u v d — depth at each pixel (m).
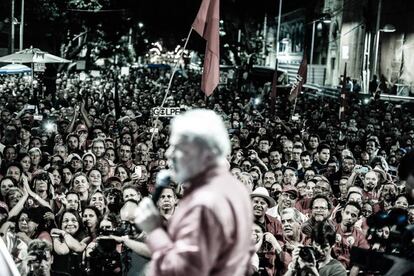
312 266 6.56
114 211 8.92
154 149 15.33
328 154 14.11
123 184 10.43
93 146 13.20
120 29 51.03
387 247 4.40
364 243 8.12
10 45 33.50
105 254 6.90
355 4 53.19
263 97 38.19
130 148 13.49
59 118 19.30
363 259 4.35
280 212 9.90
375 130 20.75
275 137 17.62
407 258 4.14
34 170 11.40
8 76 38.19
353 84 41.88
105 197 9.29
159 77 55.84
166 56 90.00
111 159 13.66
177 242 2.82
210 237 2.80
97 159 12.37
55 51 44.34
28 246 6.64
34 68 22.61
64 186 10.88
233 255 2.89
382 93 42.41
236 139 15.60
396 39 44.59
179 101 31.14
